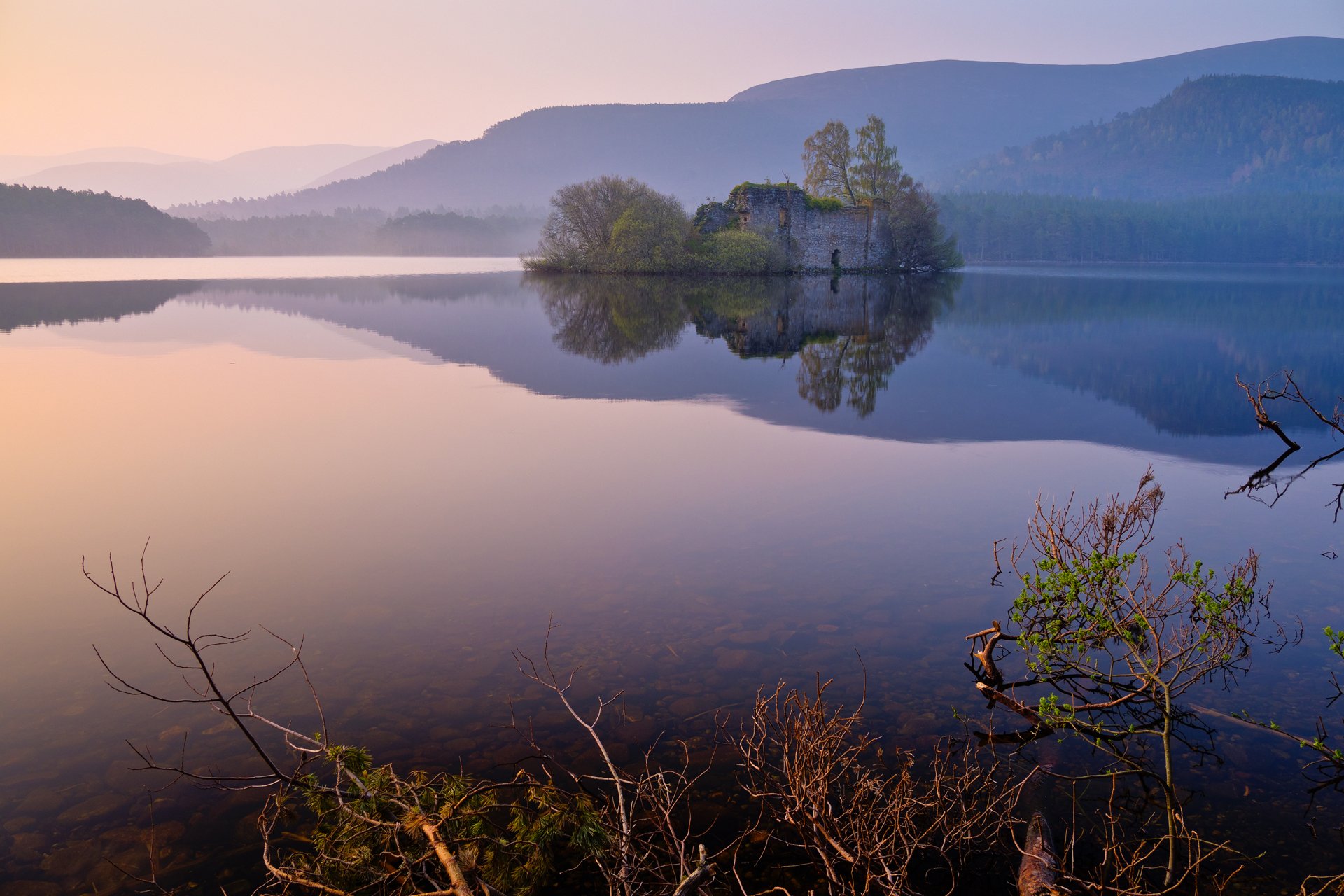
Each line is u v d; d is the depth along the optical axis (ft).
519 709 14.34
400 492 26.17
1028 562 20.40
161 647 16.55
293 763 12.97
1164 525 23.53
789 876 10.79
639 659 15.97
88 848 11.16
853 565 20.36
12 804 11.98
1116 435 34.83
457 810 10.94
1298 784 12.42
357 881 10.60
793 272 170.19
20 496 25.81
